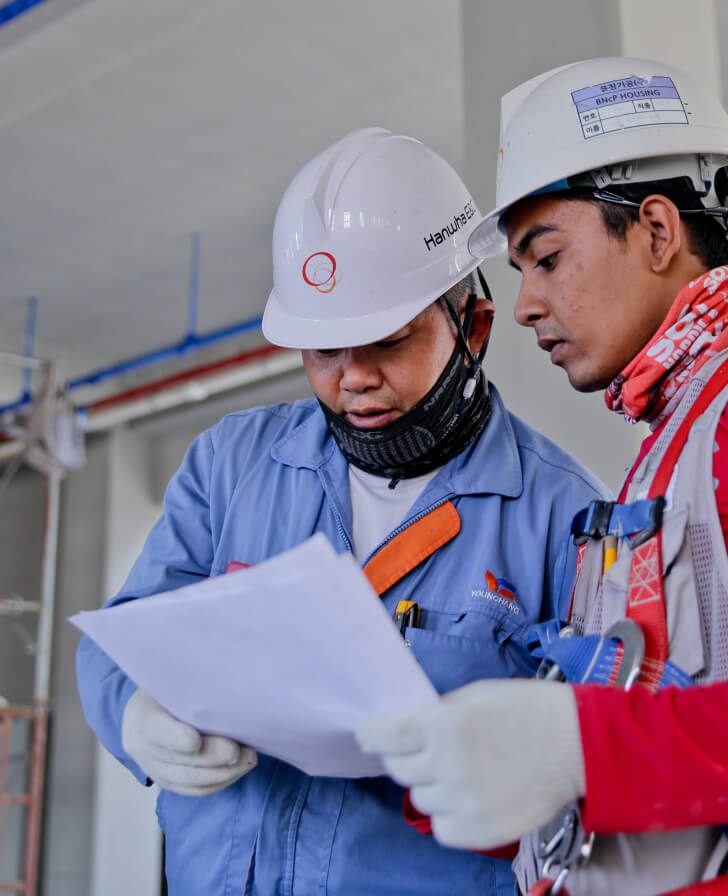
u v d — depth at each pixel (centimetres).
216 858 145
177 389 750
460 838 84
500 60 292
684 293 105
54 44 458
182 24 443
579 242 112
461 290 160
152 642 109
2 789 778
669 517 98
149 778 141
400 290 153
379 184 156
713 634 93
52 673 859
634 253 110
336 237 154
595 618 107
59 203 614
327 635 92
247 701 109
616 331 110
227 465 167
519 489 156
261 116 530
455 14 448
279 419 173
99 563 859
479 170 291
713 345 104
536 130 117
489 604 146
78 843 804
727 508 94
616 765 84
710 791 82
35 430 722
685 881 91
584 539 113
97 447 886
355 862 138
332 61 486
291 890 139
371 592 87
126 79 496
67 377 825
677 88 116
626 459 248
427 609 148
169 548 163
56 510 877
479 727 84
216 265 688
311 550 87
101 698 141
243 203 614
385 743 86
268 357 705
